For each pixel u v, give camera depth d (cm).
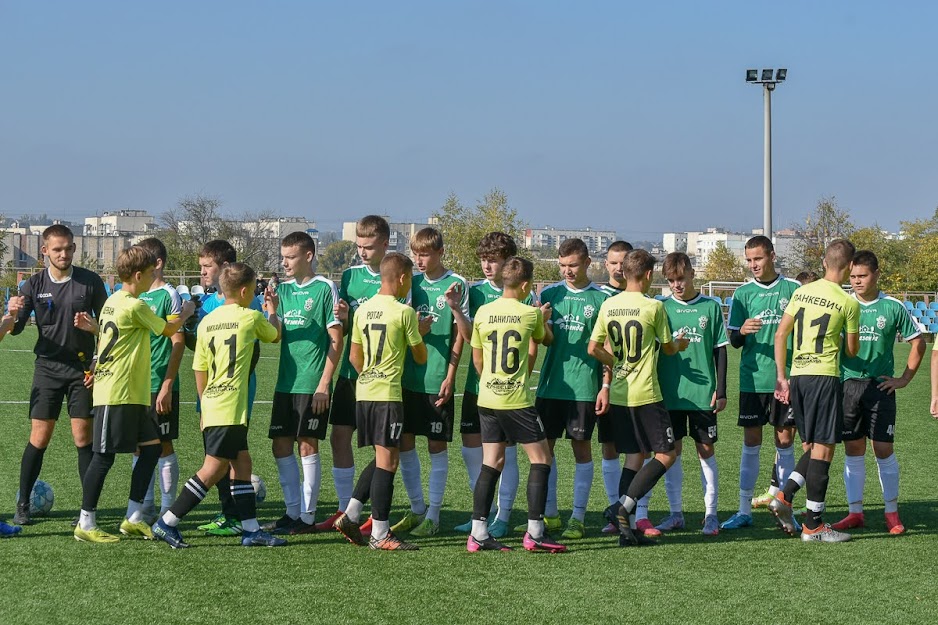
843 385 675
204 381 596
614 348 617
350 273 679
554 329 644
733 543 622
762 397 687
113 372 592
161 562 553
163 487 666
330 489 805
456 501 756
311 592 496
